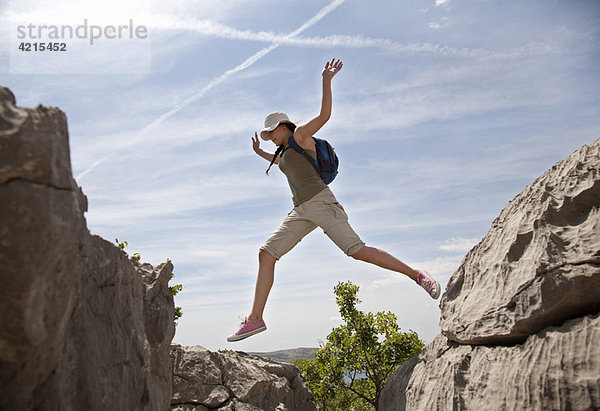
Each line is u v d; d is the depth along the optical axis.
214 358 5.81
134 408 3.12
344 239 4.46
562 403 3.03
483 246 4.59
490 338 3.85
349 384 10.39
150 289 4.25
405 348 9.91
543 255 3.57
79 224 2.38
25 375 2.00
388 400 5.07
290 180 4.65
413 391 4.47
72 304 2.38
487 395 3.57
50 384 2.21
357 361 10.22
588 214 3.64
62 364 2.35
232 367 5.86
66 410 2.30
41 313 1.96
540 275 3.53
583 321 3.26
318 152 4.57
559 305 3.38
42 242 1.89
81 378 2.49
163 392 3.96
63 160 2.18
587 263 3.35
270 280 4.56
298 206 4.58
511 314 3.72
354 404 10.73
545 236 3.65
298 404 6.89
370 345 10.23
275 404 6.14
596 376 2.97
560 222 3.75
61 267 2.09
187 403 5.30
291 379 7.03
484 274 4.31
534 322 3.53
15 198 1.82
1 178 1.83
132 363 3.16
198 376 5.46
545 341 3.36
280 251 4.59
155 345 4.03
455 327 4.24
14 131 1.88
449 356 4.28
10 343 1.84
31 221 1.85
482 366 3.79
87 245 2.88
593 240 3.43
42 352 2.06
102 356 2.74
